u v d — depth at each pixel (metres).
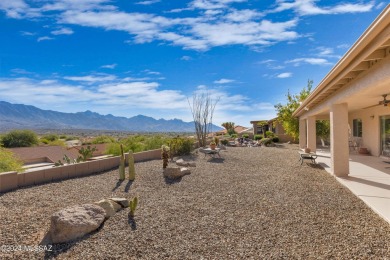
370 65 6.70
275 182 9.55
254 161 14.94
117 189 8.45
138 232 5.17
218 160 15.18
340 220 5.84
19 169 11.74
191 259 4.18
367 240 4.83
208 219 5.89
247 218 5.96
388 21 4.30
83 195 7.68
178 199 7.42
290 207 6.73
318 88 9.98
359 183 9.20
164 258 4.21
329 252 4.38
